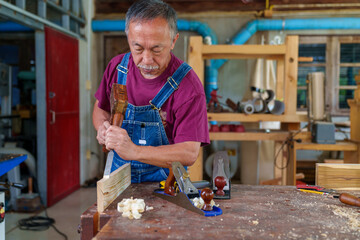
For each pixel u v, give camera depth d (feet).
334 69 16.10
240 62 16.29
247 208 3.52
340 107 16.51
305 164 15.62
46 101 11.35
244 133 9.84
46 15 11.55
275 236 2.79
